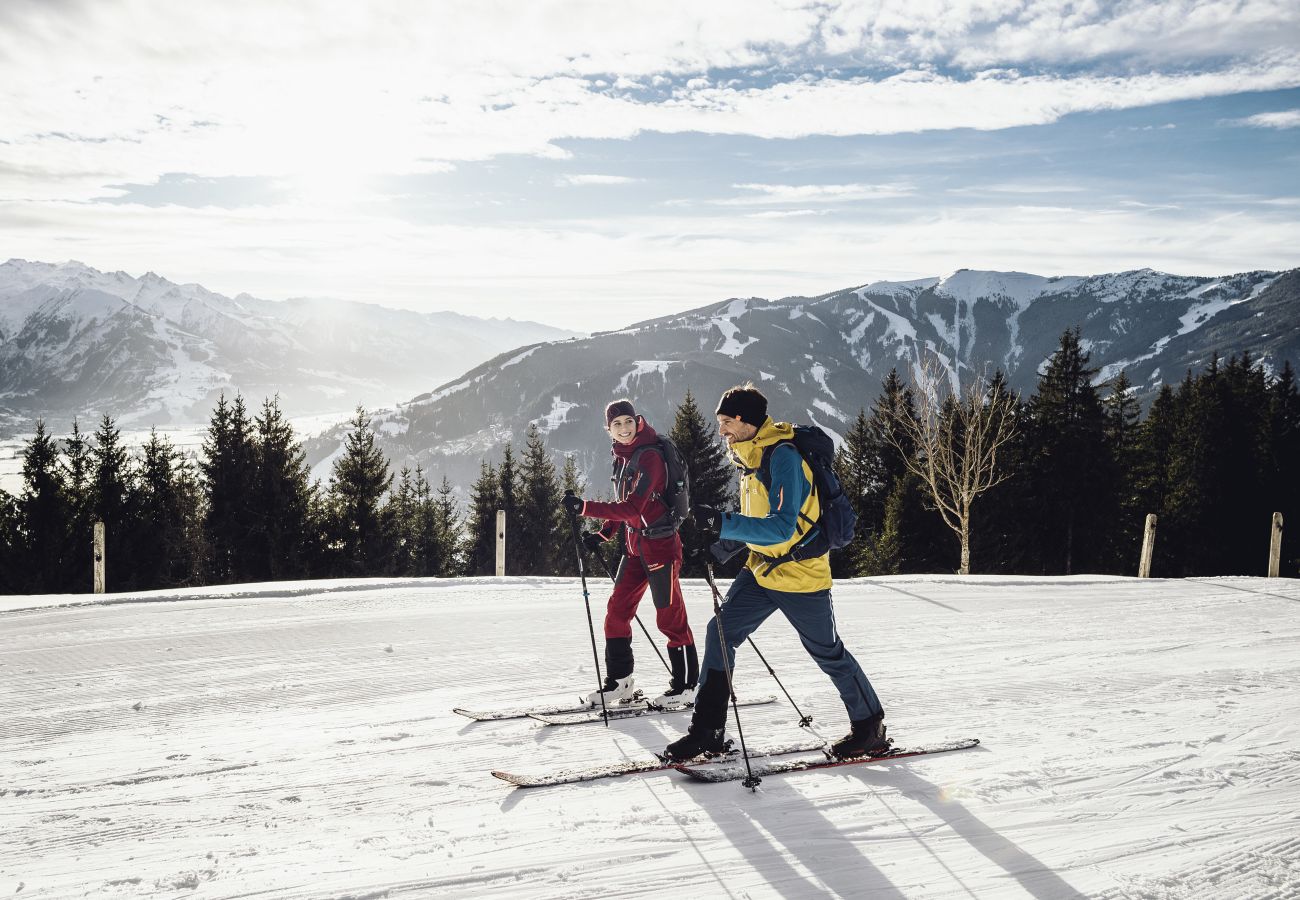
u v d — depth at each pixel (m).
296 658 6.99
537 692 5.98
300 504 36.31
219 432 36.09
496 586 10.98
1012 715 5.32
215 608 9.27
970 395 24.92
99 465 33.44
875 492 38.38
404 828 3.52
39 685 6.12
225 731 5.04
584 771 4.13
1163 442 39.06
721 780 4.05
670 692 5.59
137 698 5.79
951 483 25.00
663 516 5.38
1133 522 33.78
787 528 3.90
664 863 3.16
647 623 8.82
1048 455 32.84
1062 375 33.00
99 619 8.61
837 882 3.01
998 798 3.83
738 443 4.12
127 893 2.93
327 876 3.04
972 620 9.14
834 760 4.29
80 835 3.48
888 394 38.12
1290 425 36.25
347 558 36.75
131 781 4.16
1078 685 6.15
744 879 3.04
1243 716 5.24
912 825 3.53
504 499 46.97
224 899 2.87
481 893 2.91
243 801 3.87
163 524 34.34
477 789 4.00
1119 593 11.34
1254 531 34.28
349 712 5.45
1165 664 6.92
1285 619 9.30
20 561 31.41
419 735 4.93
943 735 4.85
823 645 4.20
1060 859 3.21
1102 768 4.24
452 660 6.95
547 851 3.26
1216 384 35.59
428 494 53.22
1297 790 3.93
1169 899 2.90
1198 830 3.48
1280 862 3.19
